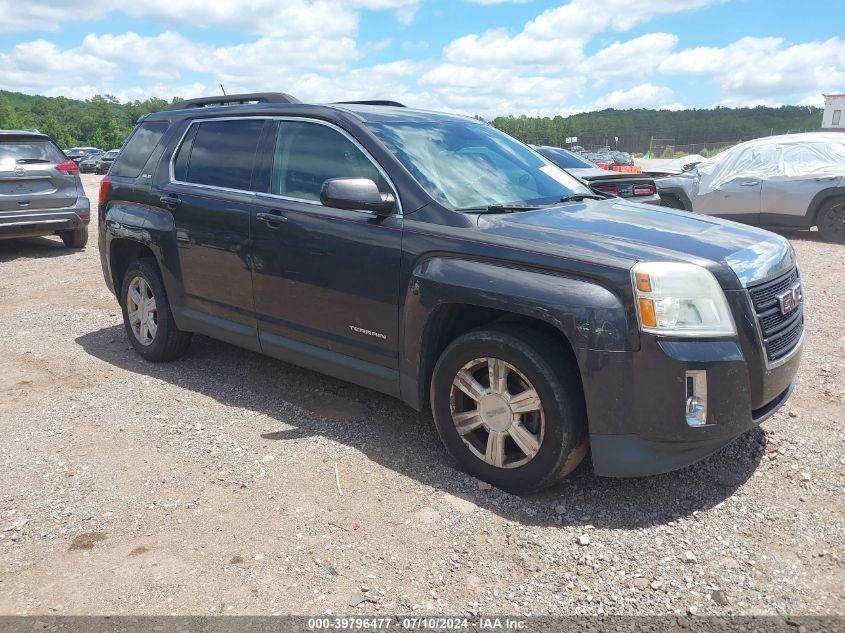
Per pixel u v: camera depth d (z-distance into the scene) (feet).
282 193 13.85
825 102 215.92
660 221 11.99
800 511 10.50
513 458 11.06
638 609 8.46
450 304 11.32
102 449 12.53
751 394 10.24
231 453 12.35
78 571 9.09
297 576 9.01
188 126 16.33
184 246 15.55
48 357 17.88
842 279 26.40
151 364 17.31
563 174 15.08
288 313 13.74
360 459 12.14
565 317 9.93
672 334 9.60
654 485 11.28
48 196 33.27
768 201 36.68
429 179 12.29
